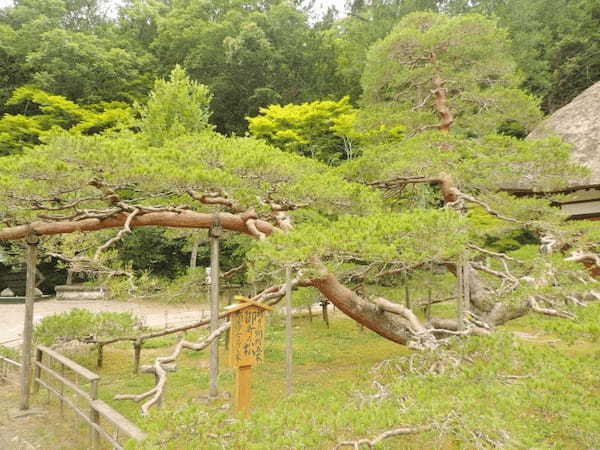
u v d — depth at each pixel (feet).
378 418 9.91
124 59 78.07
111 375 26.99
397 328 27.58
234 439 9.55
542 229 27.61
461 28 33.68
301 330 40.88
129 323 25.43
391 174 29.58
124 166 17.95
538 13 85.51
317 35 86.48
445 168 27.14
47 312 52.44
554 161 25.07
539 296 20.70
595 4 79.71
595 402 10.48
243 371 17.63
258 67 77.82
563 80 77.41
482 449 9.30
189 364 29.66
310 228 18.66
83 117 66.18
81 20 98.17
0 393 23.70
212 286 23.15
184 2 91.97
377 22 88.33
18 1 87.56
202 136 23.71
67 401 18.86
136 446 9.48
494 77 39.86
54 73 70.59
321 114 62.03
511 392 10.92
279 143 67.92
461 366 13.47
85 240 26.94
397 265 26.27
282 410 10.60
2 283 75.92
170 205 24.11
